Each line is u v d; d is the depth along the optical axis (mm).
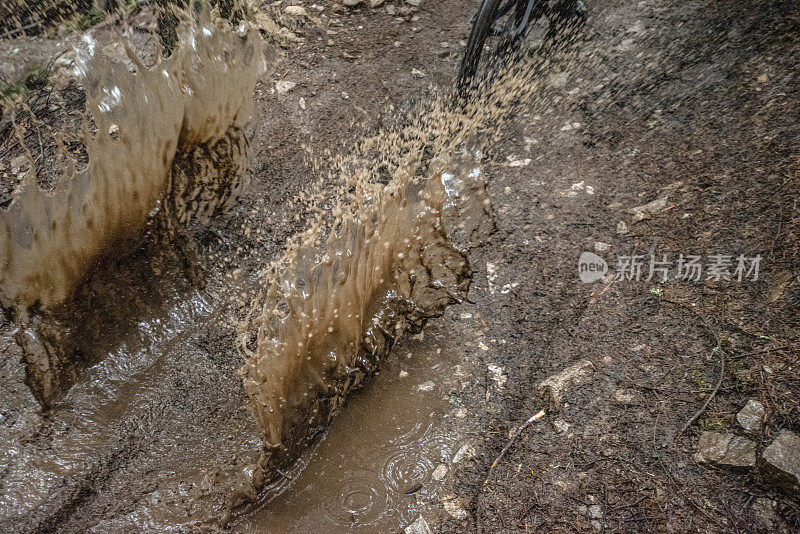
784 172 3023
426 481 2488
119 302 3084
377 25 4953
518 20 4156
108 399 2850
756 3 4152
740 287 2688
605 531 2154
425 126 3971
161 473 2596
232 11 4711
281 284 3096
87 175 3020
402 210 3264
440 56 4555
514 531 2234
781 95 3438
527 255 3168
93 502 2512
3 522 2445
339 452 2625
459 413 2680
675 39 4160
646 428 2387
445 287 3096
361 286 2965
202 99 3605
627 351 2650
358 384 2842
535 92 4051
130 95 3211
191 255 3312
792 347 2418
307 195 3602
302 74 4461
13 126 4156
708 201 3088
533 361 2760
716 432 2287
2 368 2922
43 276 2936
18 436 2713
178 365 2955
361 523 2395
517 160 3652
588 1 4711
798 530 2006
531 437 2500
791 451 2127
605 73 4062
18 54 4719
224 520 2445
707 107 3586
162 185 3346
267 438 2654
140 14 5074
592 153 3588
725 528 2064
